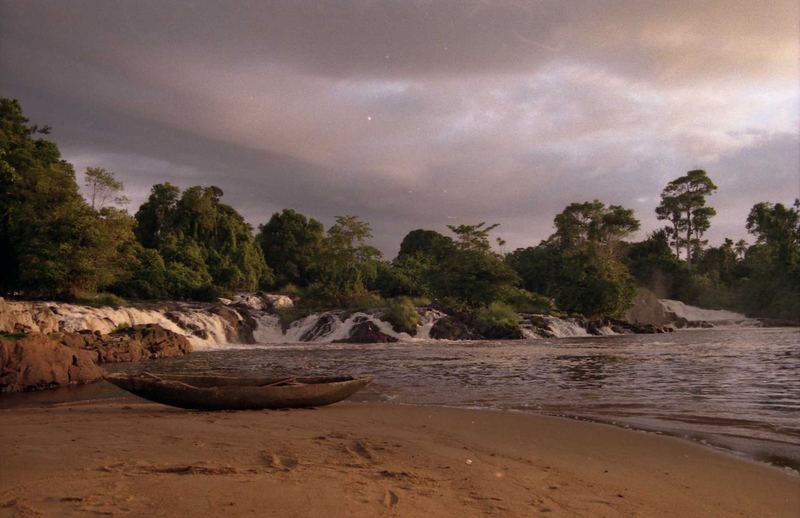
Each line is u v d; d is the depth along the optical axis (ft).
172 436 27.71
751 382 57.52
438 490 19.22
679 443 30.22
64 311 112.16
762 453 28.22
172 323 134.41
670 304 257.34
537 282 268.62
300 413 38.01
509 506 17.88
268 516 15.21
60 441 25.40
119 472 19.27
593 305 205.87
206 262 214.69
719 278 298.56
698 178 324.19
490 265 192.95
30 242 120.98
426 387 56.80
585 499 19.47
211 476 19.12
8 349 56.70
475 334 161.38
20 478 18.10
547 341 146.00
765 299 258.37
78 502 15.58
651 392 51.26
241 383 42.98
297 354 106.42
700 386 54.90
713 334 173.27
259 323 161.38
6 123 139.33
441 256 255.29
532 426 34.55
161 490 16.98
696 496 20.93
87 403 45.60
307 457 23.77
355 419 36.01
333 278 193.06
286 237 264.72
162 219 222.48
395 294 227.61
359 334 150.92
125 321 123.13
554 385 57.36
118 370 76.89
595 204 269.44
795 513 19.29
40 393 54.24
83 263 123.75
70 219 124.57
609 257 227.81
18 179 119.75
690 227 328.29
